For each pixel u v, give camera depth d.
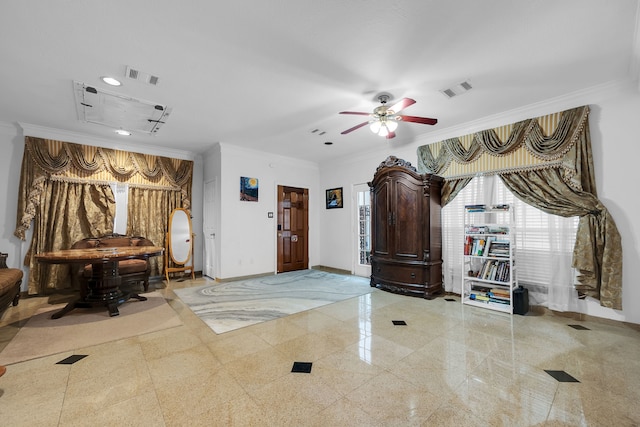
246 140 4.93
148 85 2.96
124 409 1.67
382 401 1.74
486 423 1.55
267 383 1.93
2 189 4.07
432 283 4.07
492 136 3.80
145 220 5.16
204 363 2.21
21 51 2.36
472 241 3.81
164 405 1.70
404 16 1.99
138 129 4.31
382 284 4.46
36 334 2.76
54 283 4.21
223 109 3.58
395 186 4.35
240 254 5.40
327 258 6.52
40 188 4.18
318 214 6.77
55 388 1.87
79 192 4.54
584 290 3.10
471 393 1.82
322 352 2.39
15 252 4.13
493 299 3.63
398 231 4.30
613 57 2.45
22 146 4.19
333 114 3.76
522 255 3.58
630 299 2.89
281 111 3.65
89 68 2.63
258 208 5.68
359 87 3.00
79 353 2.37
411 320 3.16
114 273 3.66
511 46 2.31
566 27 2.08
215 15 1.97
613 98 2.96
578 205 3.11
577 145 3.12
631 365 2.17
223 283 5.07
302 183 6.45
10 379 1.98
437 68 2.64
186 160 5.71
